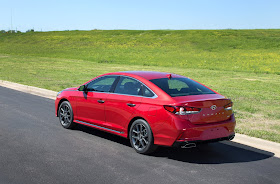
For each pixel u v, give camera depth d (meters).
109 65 32.16
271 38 59.09
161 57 43.50
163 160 5.29
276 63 35.31
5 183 4.21
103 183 4.27
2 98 11.45
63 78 18.67
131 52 49.88
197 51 49.62
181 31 71.69
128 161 5.19
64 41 66.19
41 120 8.07
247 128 7.39
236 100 11.54
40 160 5.13
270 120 8.38
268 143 6.01
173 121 5.07
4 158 5.18
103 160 5.21
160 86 5.57
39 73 21.59
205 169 4.90
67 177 4.45
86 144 6.11
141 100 5.58
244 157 5.52
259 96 12.57
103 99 6.29
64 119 7.37
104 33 75.56
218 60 39.19
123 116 5.88
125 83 6.09
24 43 66.44
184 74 23.12
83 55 47.06
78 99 6.92
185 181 4.40
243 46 52.69
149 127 5.41
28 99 11.37
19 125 7.48
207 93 5.69
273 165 5.14
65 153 5.52
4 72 21.70
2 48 59.34
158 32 72.12
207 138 5.22
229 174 4.71
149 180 4.41
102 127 6.42
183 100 5.17
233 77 21.45
